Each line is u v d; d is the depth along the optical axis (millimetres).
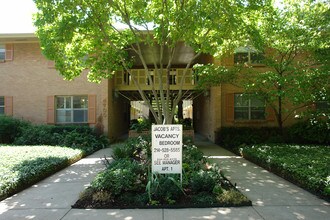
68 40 8719
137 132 16203
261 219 4742
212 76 12859
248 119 16375
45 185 7039
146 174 6711
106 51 11102
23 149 11562
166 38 9828
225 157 11227
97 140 14695
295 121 15664
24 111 17281
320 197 5922
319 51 10914
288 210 5176
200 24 7910
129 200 5559
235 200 5480
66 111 17453
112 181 5855
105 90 16797
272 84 11633
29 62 17391
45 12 8383
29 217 4895
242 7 8250
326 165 7656
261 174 8156
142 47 17047
